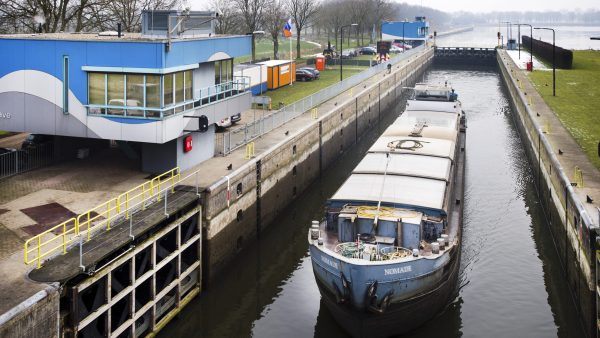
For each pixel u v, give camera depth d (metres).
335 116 58.38
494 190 49.31
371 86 77.25
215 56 37.41
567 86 79.69
